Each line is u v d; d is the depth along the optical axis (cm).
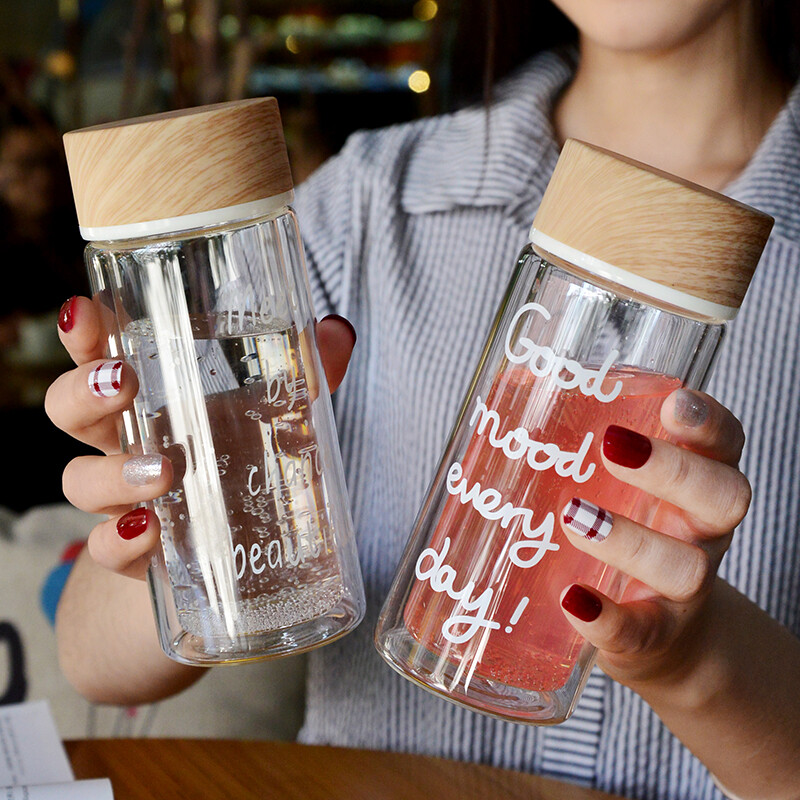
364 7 196
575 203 36
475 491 39
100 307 41
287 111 195
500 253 73
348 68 199
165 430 40
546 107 72
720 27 67
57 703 98
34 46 196
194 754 57
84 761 57
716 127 70
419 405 72
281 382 40
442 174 76
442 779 55
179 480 40
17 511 184
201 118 35
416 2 195
